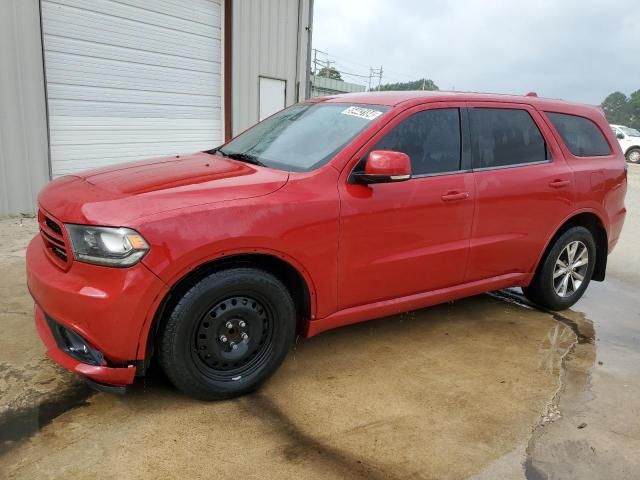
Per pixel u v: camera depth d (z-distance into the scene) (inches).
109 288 98.3
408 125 136.3
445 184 138.7
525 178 155.5
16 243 231.3
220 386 113.5
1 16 269.0
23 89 284.5
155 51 361.7
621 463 102.3
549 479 97.0
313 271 119.2
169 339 105.0
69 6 305.9
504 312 180.5
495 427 112.1
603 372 140.2
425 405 119.4
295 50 467.5
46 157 301.9
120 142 353.1
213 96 413.4
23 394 115.2
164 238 99.3
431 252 138.9
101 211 100.8
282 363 134.4
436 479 95.8
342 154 125.6
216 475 93.9
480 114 151.6
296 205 114.3
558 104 174.2
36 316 122.0
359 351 144.6
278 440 104.4
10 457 95.5
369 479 94.9
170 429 105.8
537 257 166.4
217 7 398.6
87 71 323.3
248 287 111.3
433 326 165.0
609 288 217.9
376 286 131.9
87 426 105.3
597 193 175.6
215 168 127.9
